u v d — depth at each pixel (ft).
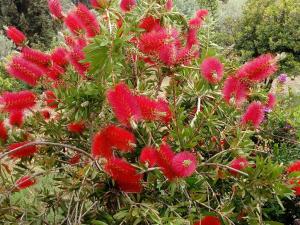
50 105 2.48
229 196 2.51
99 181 2.28
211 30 3.18
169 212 2.30
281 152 3.53
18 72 2.41
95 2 2.61
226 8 15.02
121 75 2.74
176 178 2.06
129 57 2.66
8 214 2.43
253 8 12.16
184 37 2.83
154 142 2.31
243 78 2.26
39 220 2.46
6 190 2.40
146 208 2.14
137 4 2.83
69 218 2.23
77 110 2.32
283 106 4.79
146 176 2.45
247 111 2.40
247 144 2.46
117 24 2.73
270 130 3.55
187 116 2.80
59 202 2.50
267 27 11.71
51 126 2.73
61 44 2.70
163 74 2.49
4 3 18.53
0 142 2.61
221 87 2.68
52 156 2.59
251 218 2.35
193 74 2.77
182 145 2.37
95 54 2.15
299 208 3.65
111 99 1.99
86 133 2.75
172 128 2.51
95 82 2.40
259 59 2.24
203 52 2.90
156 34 2.30
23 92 2.43
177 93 2.78
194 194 2.32
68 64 2.50
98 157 2.16
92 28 2.56
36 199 2.97
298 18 11.53
